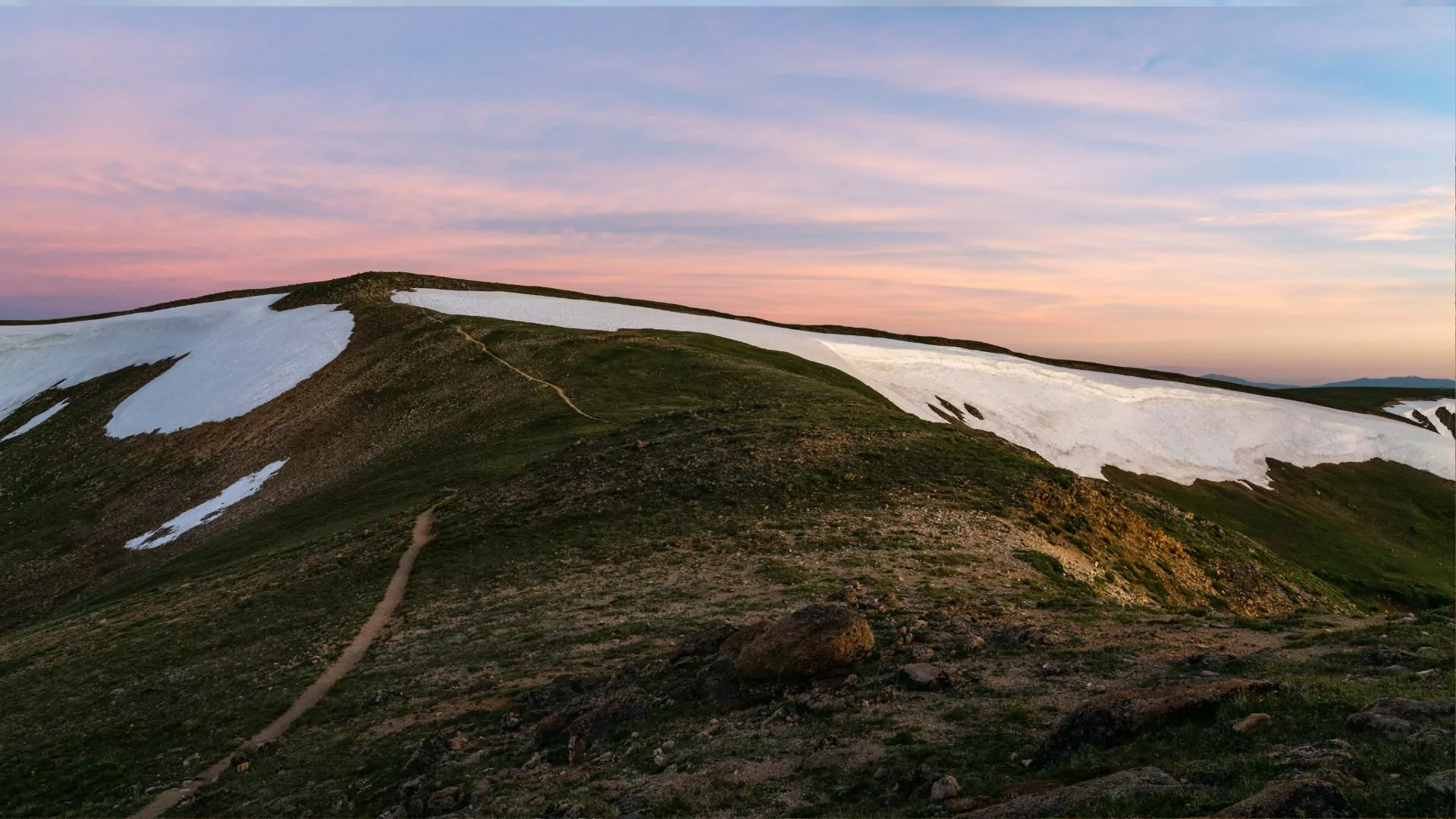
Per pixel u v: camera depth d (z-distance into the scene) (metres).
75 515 73.81
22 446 92.56
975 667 17.48
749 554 33.44
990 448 48.47
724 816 13.09
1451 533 97.88
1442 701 11.46
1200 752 11.48
